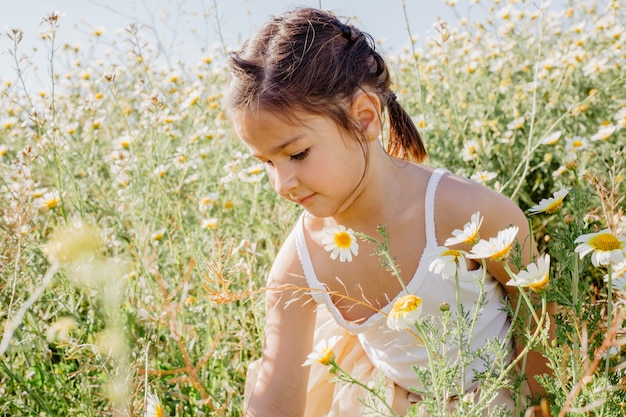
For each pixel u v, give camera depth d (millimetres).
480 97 3906
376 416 1466
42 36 2676
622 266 1403
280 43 1394
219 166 3350
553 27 4340
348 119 1375
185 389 1946
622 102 3211
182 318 1983
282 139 1335
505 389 1508
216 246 2111
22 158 2176
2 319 2020
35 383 2029
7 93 2623
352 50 1475
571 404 1112
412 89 4348
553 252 1396
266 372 1627
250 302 2139
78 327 1951
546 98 3615
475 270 1507
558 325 1263
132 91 4145
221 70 4250
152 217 2549
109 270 1268
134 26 2924
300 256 1612
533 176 3064
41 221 2547
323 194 1385
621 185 2584
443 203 1493
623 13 3898
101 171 3510
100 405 1927
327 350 1130
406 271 1530
